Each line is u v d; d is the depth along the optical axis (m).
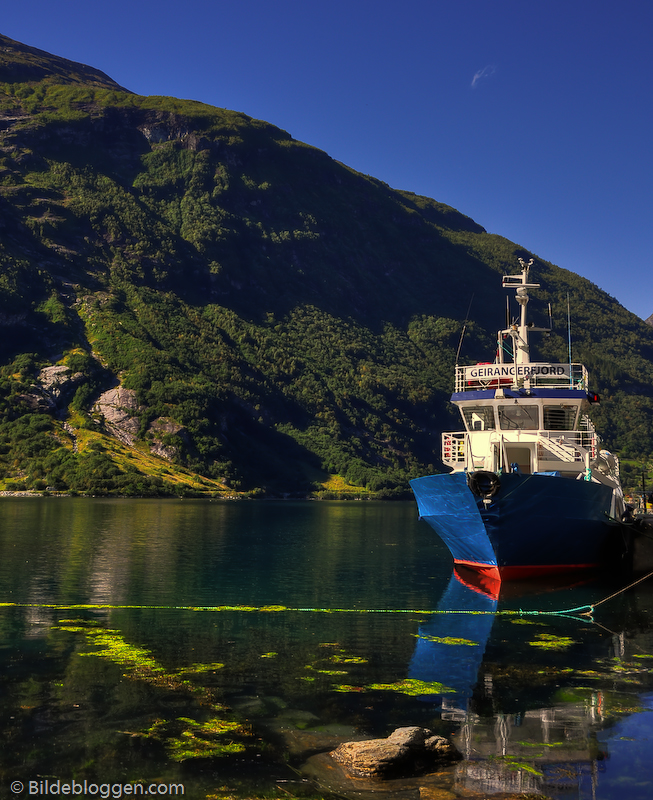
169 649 22.95
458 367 43.16
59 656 21.78
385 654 22.73
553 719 16.84
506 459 39.25
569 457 38.72
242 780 13.27
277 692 18.41
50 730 15.54
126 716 16.42
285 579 40.94
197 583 38.50
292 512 143.75
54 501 165.88
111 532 73.69
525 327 44.75
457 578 42.16
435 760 14.23
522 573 37.44
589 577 39.81
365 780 13.35
